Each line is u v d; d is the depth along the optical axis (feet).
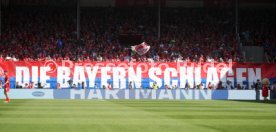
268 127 61.16
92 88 191.93
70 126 59.98
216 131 55.77
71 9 239.30
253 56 222.69
